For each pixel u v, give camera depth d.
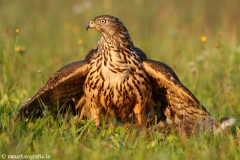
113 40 12.62
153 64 12.55
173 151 10.41
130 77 12.59
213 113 14.55
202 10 26.58
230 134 11.57
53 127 11.59
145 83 12.73
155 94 13.23
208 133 11.70
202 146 10.54
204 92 16.20
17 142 10.55
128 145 10.67
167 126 12.64
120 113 13.17
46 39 23.91
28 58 18.80
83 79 12.89
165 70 12.41
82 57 18.98
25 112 12.44
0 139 10.62
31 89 15.81
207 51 18.47
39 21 25.73
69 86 12.84
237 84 16.58
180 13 26.08
